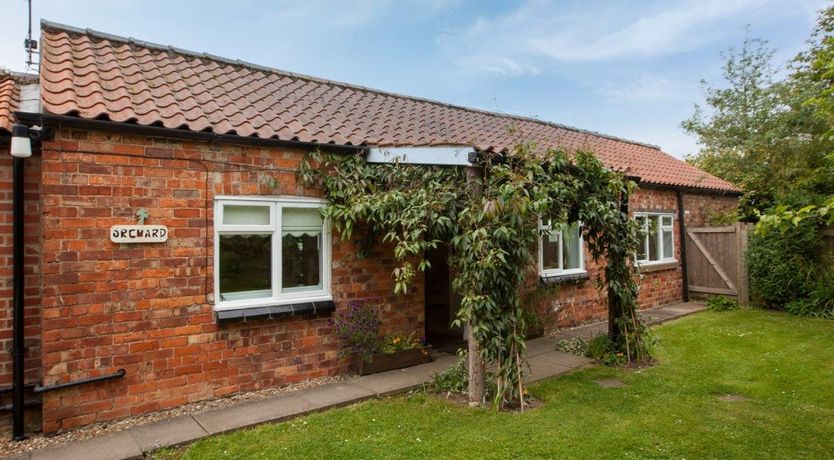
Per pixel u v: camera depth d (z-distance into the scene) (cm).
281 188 592
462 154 530
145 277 496
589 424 477
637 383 606
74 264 458
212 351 537
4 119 458
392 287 695
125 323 484
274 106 711
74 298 458
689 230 1260
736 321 980
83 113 458
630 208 1087
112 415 478
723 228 1195
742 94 1688
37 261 484
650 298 1141
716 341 815
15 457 409
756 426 471
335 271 639
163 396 505
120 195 482
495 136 985
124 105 506
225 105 636
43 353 444
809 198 1059
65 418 456
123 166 484
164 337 507
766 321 971
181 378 517
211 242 538
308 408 514
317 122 705
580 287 989
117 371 479
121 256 483
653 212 1159
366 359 633
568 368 672
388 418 495
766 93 1580
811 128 1373
